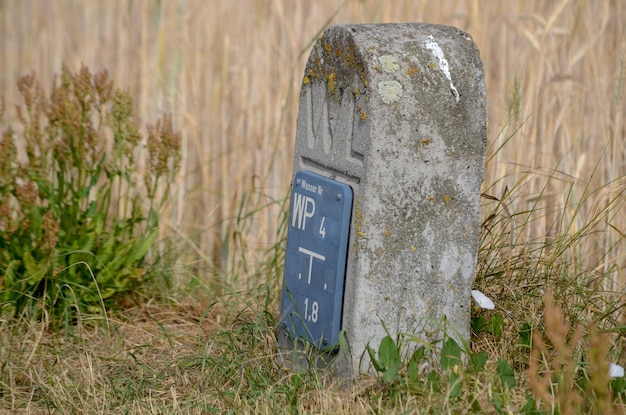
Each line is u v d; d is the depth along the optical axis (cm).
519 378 360
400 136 344
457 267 363
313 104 378
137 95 679
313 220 370
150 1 666
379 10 598
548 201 507
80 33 737
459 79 354
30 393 389
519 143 503
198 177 644
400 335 358
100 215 484
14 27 798
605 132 507
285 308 393
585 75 529
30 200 459
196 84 643
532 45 543
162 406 369
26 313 443
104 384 388
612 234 482
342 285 358
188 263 552
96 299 470
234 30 633
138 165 627
